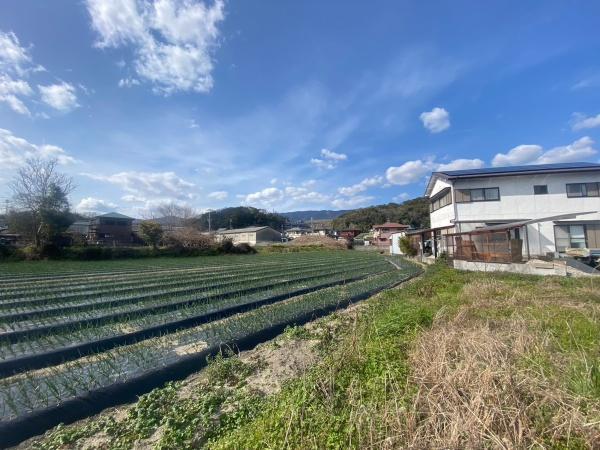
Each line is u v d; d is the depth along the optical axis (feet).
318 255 112.68
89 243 104.01
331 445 7.73
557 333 14.84
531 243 57.21
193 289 37.45
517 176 59.06
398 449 7.04
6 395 12.80
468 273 42.80
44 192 85.35
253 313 25.61
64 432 10.24
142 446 9.34
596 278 33.91
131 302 31.09
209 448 8.65
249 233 205.98
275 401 10.32
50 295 33.96
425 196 86.43
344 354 13.15
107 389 13.44
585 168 56.13
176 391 12.87
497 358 10.94
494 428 7.55
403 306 21.71
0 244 76.64
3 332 21.44
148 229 106.01
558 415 7.75
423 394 9.19
